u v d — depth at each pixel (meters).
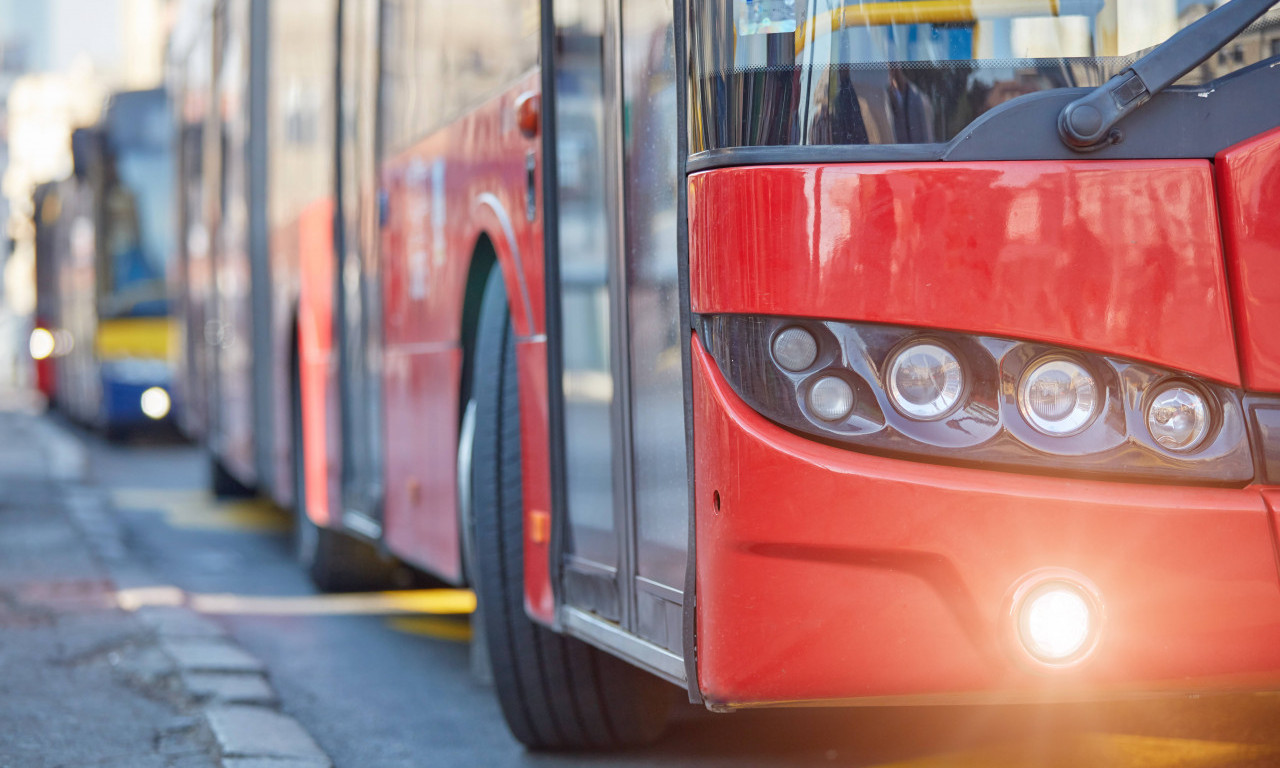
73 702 6.67
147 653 7.60
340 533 10.03
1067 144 3.63
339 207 8.95
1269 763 5.11
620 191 4.58
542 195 5.23
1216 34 3.62
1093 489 3.57
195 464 22.09
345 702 6.88
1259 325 3.61
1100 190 3.62
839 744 5.68
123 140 24.48
